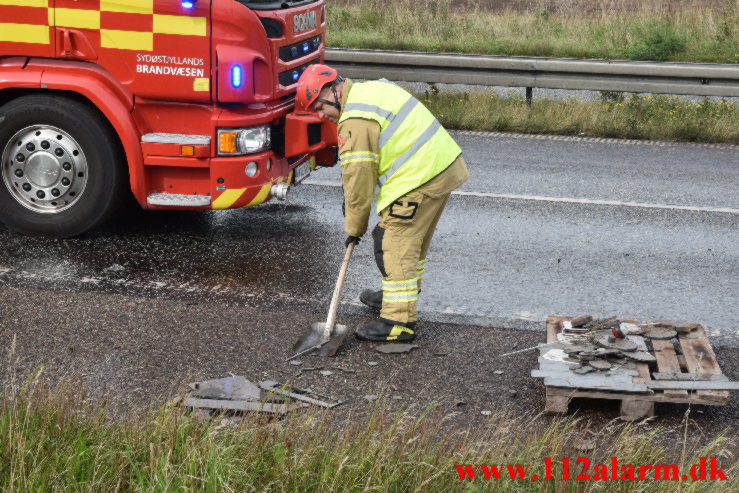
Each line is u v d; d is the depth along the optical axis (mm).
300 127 6785
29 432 3635
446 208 8109
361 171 5109
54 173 6805
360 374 4922
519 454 3771
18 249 6703
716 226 7820
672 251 7148
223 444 3631
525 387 4832
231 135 6613
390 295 5305
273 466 3525
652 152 10531
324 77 5258
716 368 4707
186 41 6445
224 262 6598
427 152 5191
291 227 7512
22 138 6801
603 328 5105
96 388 4633
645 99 12188
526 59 11820
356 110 5129
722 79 11453
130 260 6566
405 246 5289
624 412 4461
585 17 17453
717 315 5898
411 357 5145
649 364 4895
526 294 6164
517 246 7148
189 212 7816
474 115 11625
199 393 4531
